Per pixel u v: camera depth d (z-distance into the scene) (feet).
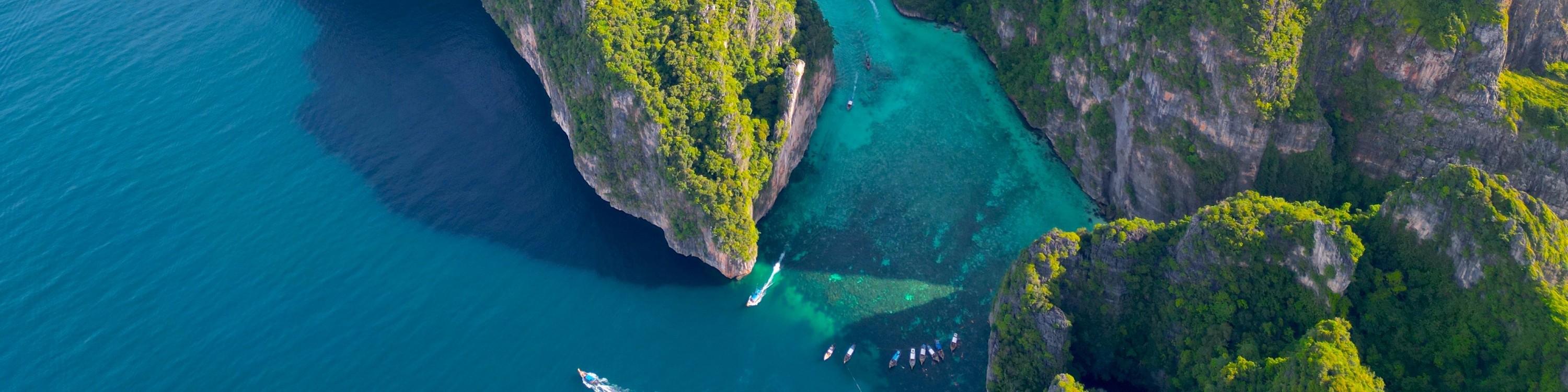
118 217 557.33
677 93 499.10
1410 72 468.34
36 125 612.70
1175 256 446.19
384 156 581.53
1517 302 384.88
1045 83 564.71
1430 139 474.90
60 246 543.80
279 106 618.85
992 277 509.35
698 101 500.33
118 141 602.44
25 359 494.18
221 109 618.44
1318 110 475.72
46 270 532.32
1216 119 477.36
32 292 522.47
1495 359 390.42
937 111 588.50
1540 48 476.54
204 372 485.56
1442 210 400.47
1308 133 476.95
